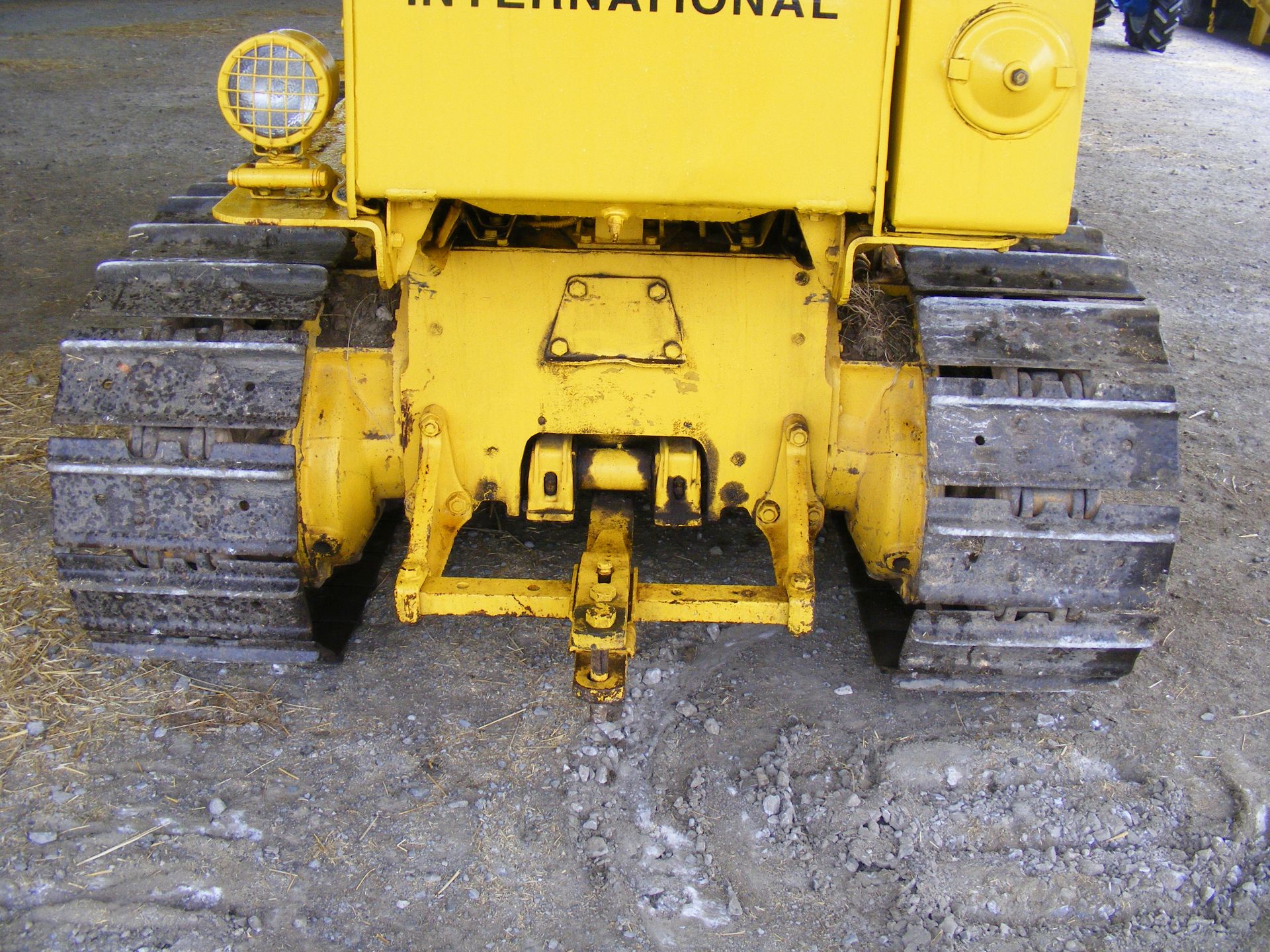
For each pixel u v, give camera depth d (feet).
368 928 10.30
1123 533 11.46
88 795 11.53
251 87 10.18
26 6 57.36
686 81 9.11
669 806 11.69
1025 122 9.18
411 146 9.32
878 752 12.41
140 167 33.35
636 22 8.95
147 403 11.62
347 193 9.53
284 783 11.79
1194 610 15.25
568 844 11.18
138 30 52.44
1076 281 12.32
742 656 13.82
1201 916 10.75
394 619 14.25
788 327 12.21
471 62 9.09
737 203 9.45
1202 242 30.66
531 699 13.01
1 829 11.12
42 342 21.88
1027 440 11.43
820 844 11.32
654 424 12.51
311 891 10.62
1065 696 13.46
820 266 10.12
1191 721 13.16
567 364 12.26
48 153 34.37
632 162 9.32
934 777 12.14
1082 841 11.48
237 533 11.78
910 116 9.22
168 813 11.37
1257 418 20.90
